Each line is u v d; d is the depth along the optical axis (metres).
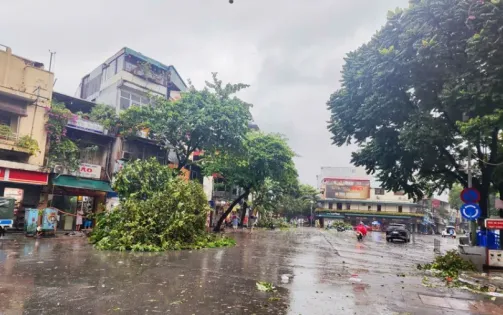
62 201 22.64
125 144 25.70
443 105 14.66
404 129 15.45
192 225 16.69
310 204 75.31
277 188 47.56
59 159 21.42
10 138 19.34
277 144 32.41
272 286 7.98
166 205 15.64
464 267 12.00
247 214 52.25
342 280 9.30
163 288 7.30
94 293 6.64
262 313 5.82
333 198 73.75
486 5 11.63
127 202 15.23
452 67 13.86
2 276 7.82
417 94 15.26
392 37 15.26
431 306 6.75
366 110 16.25
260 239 25.23
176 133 22.56
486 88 12.19
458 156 17.80
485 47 11.70
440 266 12.24
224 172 32.47
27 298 6.14
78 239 17.38
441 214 93.06
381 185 19.52
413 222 69.94
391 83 15.09
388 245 26.56
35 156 20.55
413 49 14.02
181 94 23.38
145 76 28.33
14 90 19.56
